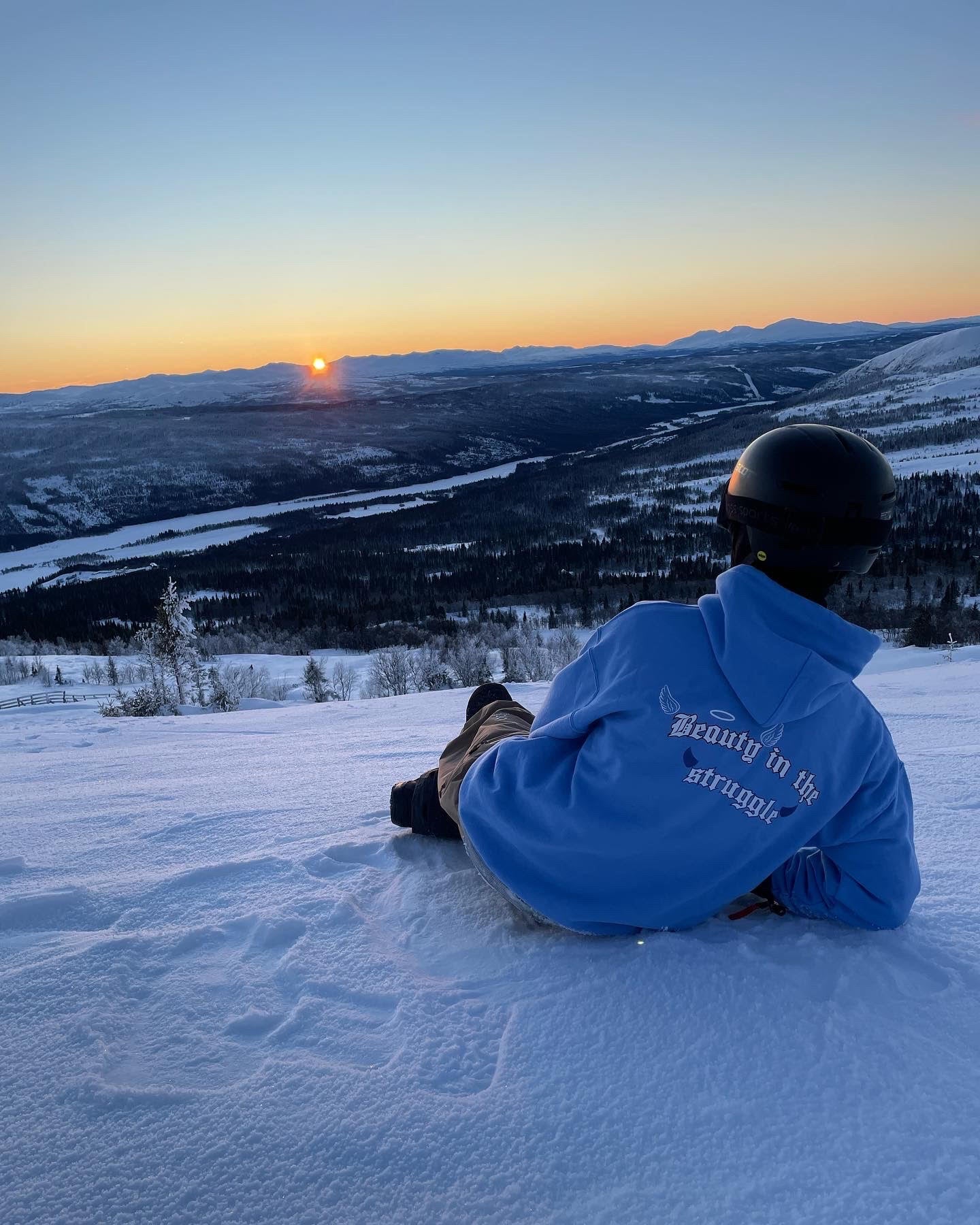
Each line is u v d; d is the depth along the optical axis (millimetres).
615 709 1455
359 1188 1079
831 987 1433
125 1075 1314
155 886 2109
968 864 2109
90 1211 1057
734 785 1419
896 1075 1223
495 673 49594
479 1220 1025
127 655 71875
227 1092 1259
